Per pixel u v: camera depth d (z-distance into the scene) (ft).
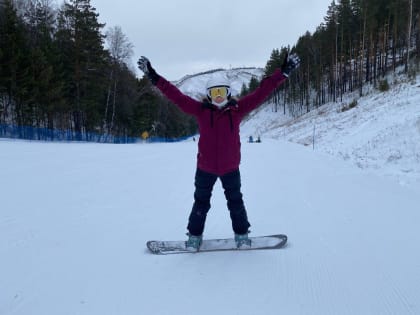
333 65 166.61
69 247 11.22
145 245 11.50
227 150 10.25
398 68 135.44
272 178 26.73
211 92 10.04
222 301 7.84
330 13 171.12
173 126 253.85
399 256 10.57
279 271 9.46
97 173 28.55
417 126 38.91
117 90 159.02
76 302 7.76
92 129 142.51
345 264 9.96
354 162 37.37
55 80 116.57
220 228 13.46
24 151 46.78
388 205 17.33
